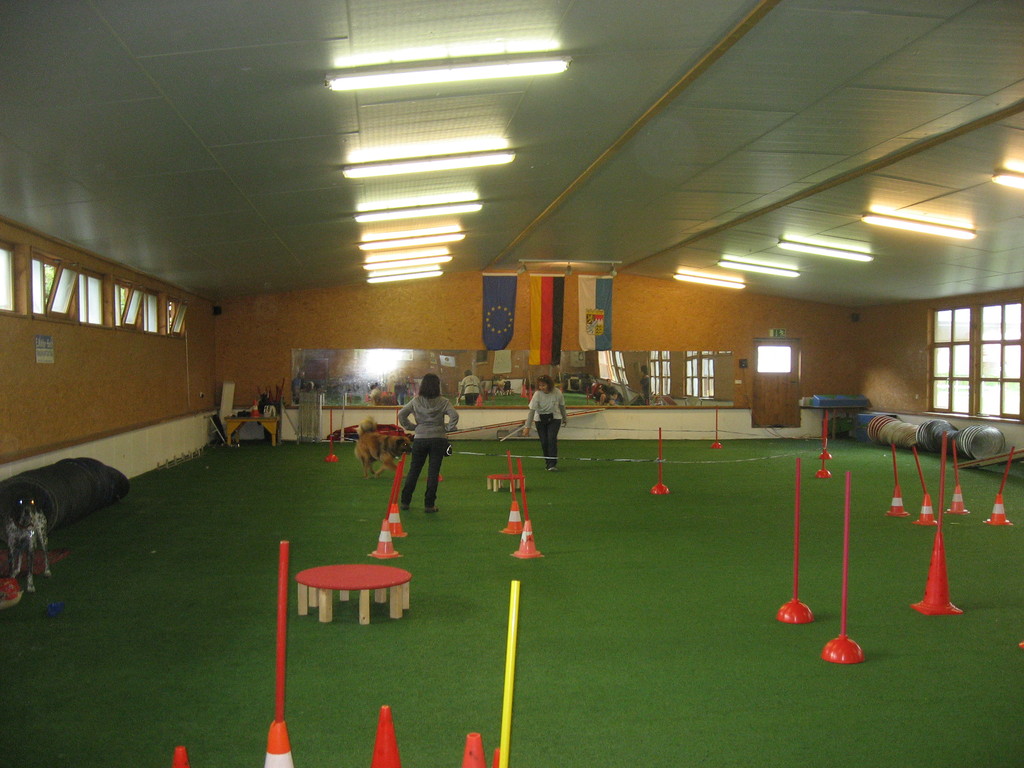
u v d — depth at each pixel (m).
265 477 12.73
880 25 5.96
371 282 19.05
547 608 5.82
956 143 8.54
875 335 20.19
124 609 5.75
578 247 16.66
